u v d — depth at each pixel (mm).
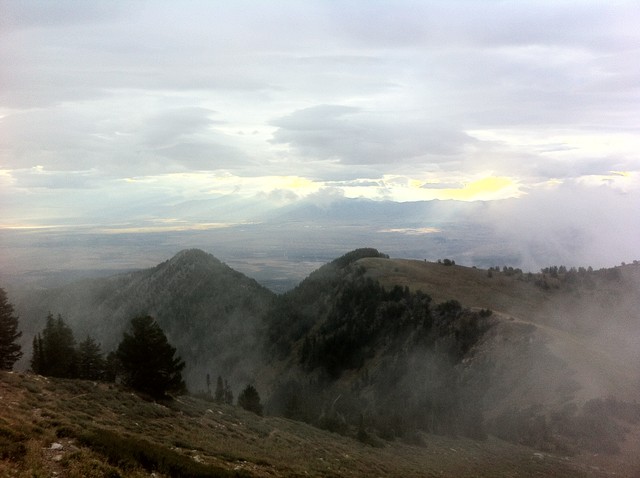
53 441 23672
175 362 45562
